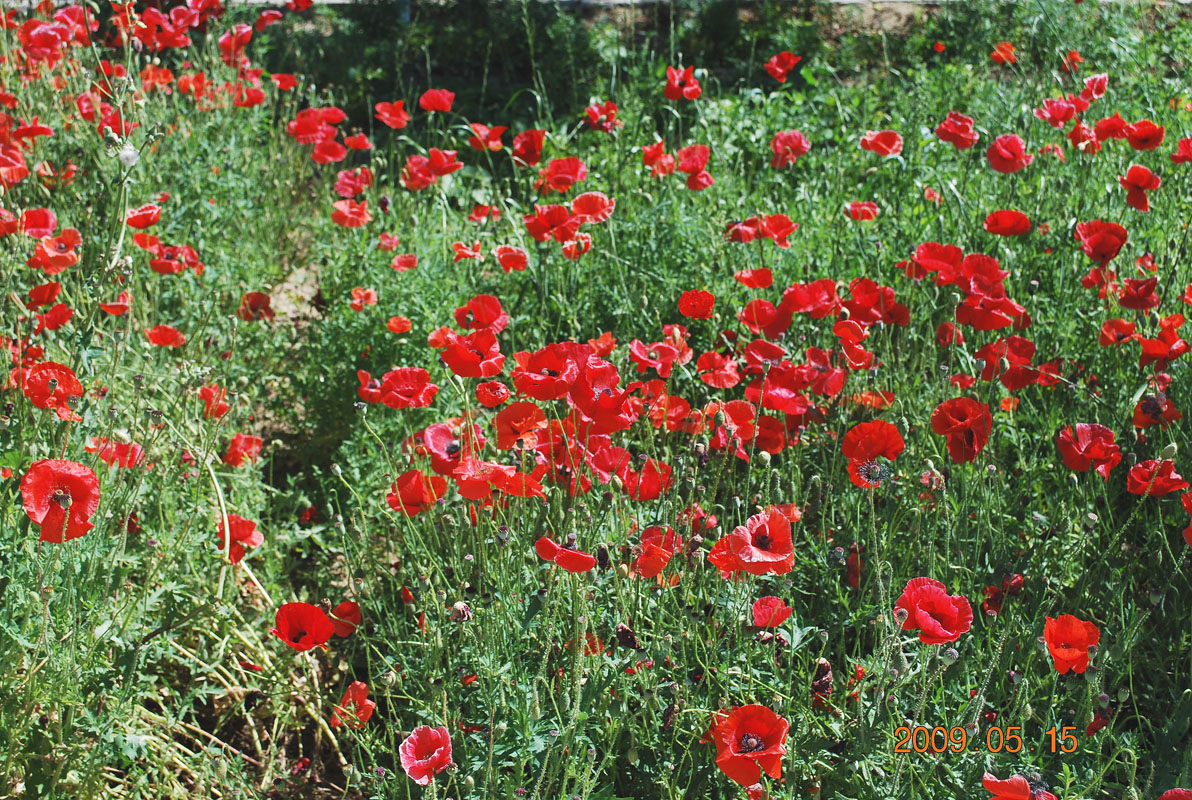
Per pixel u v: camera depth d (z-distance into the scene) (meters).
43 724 2.52
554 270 4.47
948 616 2.17
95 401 3.02
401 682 2.59
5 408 3.08
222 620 2.97
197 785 2.65
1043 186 4.54
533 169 5.55
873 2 9.76
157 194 4.59
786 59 5.94
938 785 2.33
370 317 4.13
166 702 2.95
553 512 2.66
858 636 2.64
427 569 2.85
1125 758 2.42
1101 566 2.96
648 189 5.15
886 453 2.58
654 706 2.40
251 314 4.31
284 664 2.94
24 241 3.61
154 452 3.16
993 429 3.34
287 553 3.46
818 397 3.51
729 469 3.08
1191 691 2.35
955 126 4.36
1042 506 3.27
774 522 2.19
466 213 5.29
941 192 4.59
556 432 2.63
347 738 2.77
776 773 1.95
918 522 2.90
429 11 8.89
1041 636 2.56
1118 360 3.73
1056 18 7.54
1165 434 3.34
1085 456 2.76
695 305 3.37
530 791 2.35
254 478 3.59
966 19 8.39
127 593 2.64
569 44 8.27
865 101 6.45
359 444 3.67
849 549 2.88
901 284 4.34
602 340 3.03
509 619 2.55
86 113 4.60
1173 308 3.92
